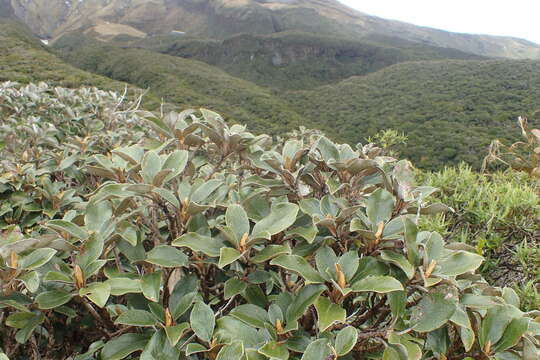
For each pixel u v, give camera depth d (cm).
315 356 96
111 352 108
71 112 387
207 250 111
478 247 232
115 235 123
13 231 143
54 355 146
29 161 279
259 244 129
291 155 158
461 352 134
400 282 105
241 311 110
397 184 125
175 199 125
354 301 135
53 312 138
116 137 341
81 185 272
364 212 146
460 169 354
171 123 175
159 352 103
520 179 368
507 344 108
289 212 119
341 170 144
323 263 111
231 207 119
